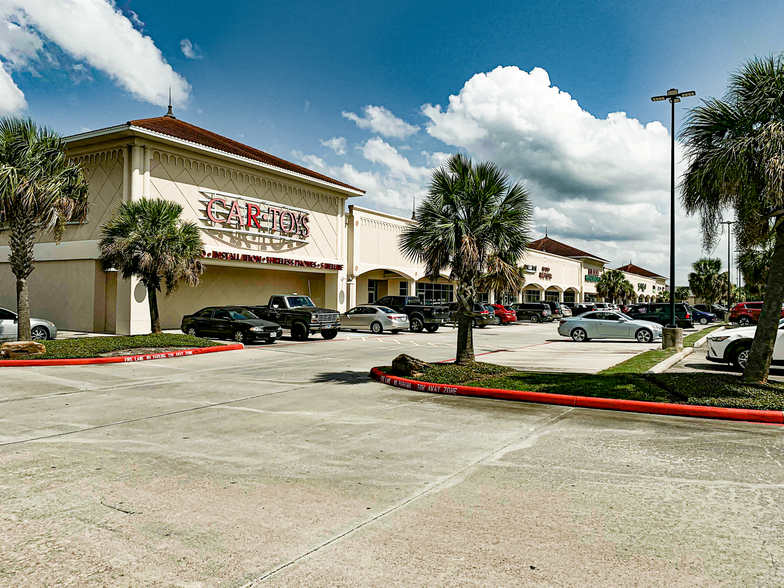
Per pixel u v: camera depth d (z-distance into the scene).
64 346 15.97
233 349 18.48
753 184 8.66
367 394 9.81
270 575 3.26
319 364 14.56
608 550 3.60
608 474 5.22
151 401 9.04
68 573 3.27
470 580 3.21
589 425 7.34
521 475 5.20
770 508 4.32
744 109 8.72
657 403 8.19
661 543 3.70
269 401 9.09
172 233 18.89
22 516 4.12
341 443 6.38
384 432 6.93
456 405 8.77
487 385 9.91
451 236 11.55
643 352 17.66
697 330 31.12
